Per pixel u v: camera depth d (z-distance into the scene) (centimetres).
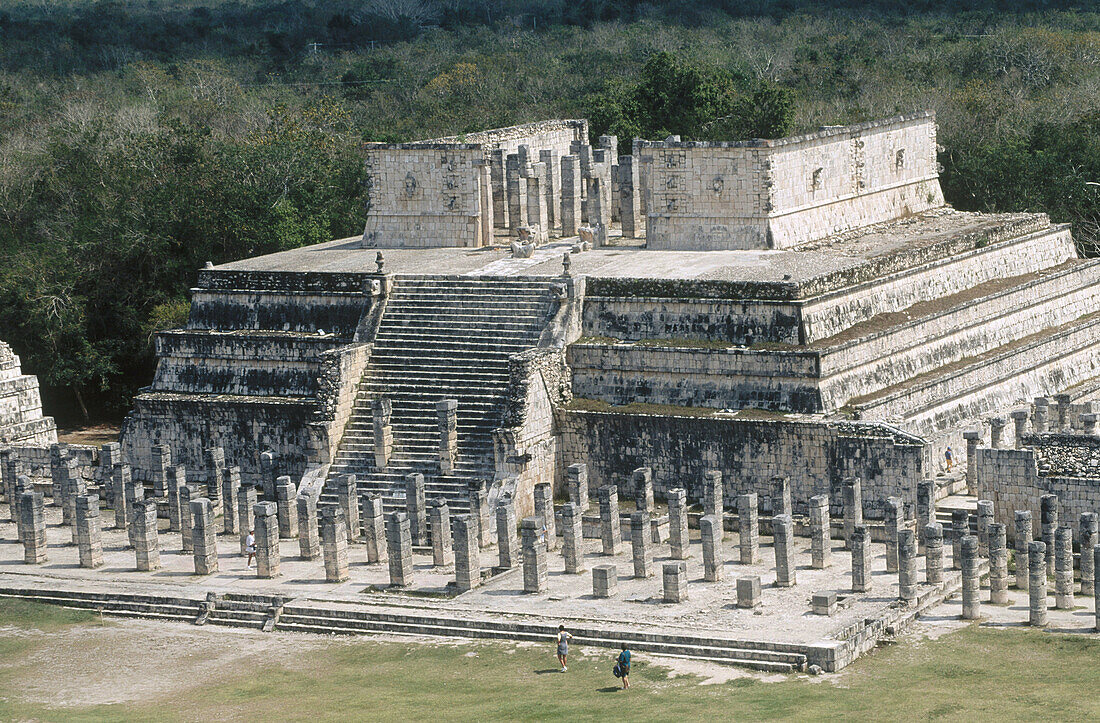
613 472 7781
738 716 5209
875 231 9512
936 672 5578
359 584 6919
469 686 5744
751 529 6850
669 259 8675
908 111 13562
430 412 8000
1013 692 5322
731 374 7669
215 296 9088
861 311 8106
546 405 7788
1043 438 6988
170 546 7744
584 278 8162
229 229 11219
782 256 8550
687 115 13038
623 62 17525
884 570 6675
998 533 6297
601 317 8125
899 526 6631
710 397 7719
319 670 6062
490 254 9169
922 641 5931
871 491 7156
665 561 7006
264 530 7031
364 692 5756
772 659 5753
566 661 5931
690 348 7750
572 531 6875
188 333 9000
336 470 7956
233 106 16012
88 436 10481
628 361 7900
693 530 7450
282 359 8731
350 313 8675
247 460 8575
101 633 6650
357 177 12344
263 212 11369
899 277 8425
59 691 5966
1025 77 15550
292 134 12888
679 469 7612
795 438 7306
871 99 14425
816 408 7456
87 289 11019
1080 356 9481
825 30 19500
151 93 16675
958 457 7669
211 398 8706
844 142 9500
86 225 11119
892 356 8006
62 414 11075
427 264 8944
